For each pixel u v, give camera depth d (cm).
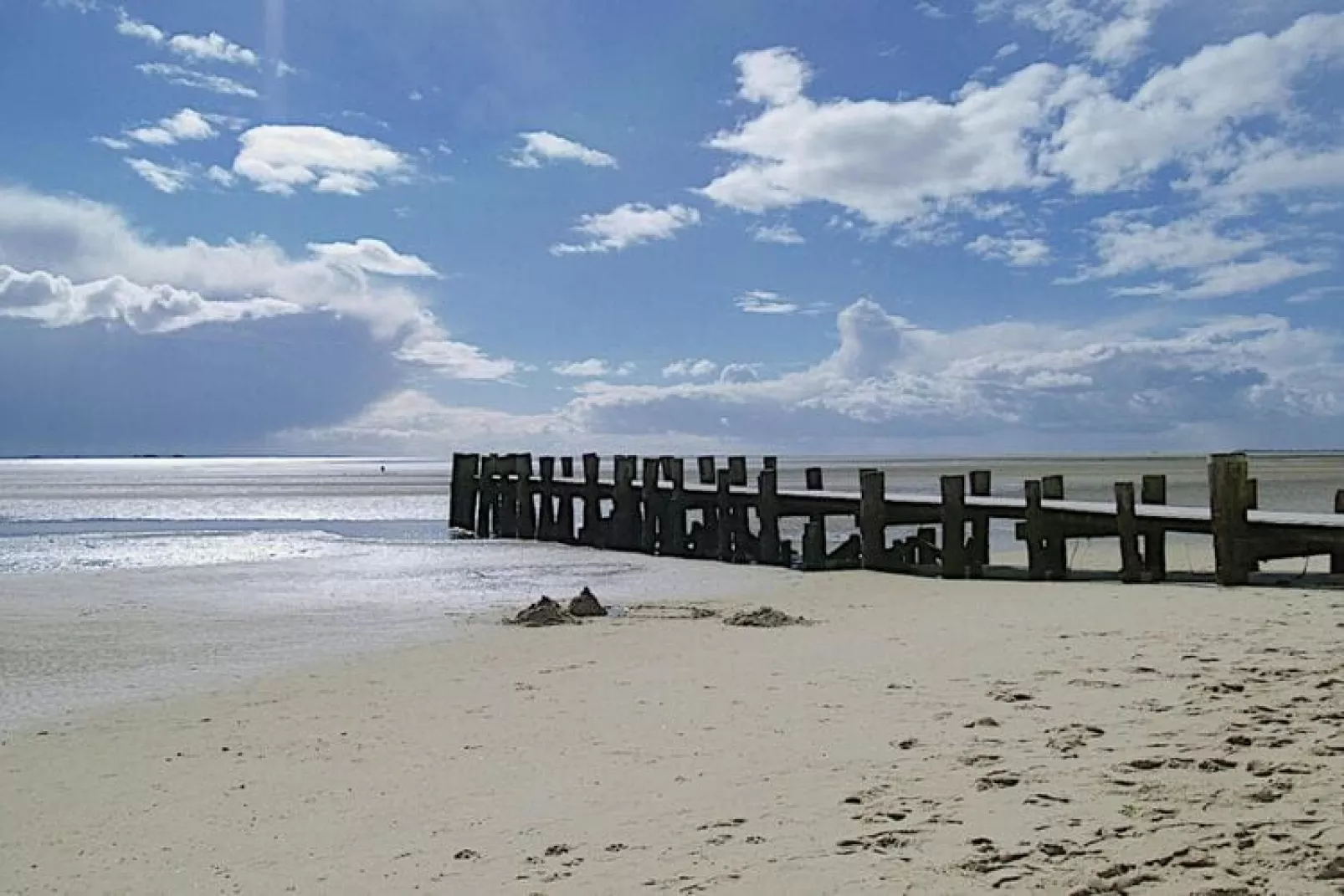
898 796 546
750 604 1464
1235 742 604
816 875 449
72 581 1855
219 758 721
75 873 515
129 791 650
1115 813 499
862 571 1808
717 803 555
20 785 674
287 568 2066
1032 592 1402
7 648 1209
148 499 5506
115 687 998
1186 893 411
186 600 1609
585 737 716
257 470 17588
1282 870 425
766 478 2048
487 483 2948
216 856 528
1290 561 1762
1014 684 798
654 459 2395
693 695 833
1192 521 1402
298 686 977
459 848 514
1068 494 4347
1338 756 570
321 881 484
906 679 845
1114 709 701
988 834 482
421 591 1719
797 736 682
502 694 882
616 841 508
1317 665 814
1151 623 1056
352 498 5738
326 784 642
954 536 1642
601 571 1986
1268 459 15750
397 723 797
